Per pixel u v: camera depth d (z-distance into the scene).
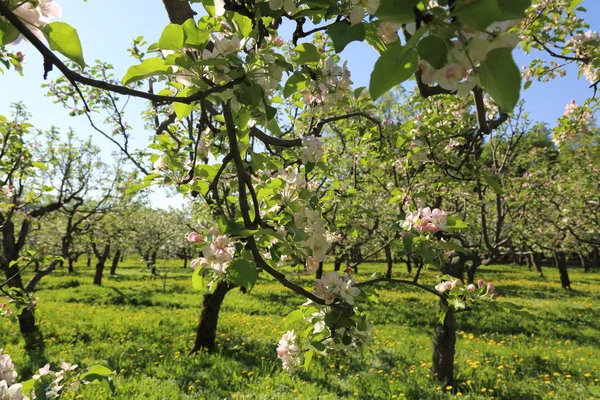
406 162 4.15
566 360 8.13
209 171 1.87
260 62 1.35
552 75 5.09
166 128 3.22
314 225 1.74
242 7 1.35
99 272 22.03
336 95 1.94
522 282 23.61
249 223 1.54
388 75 0.73
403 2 0.68
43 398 1.85
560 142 5.87
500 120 3.58
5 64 1.89
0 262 8.29
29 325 9.39
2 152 5.45
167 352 8.14
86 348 8.48
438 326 6.79
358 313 1.96
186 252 36.56
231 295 16.22
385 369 7.30
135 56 4.16
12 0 0.94
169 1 1.92
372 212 4.15
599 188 10.40
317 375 6.72
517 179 9.79
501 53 0.66
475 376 6.98
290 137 5.19
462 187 6.57
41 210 9.30
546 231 12.36
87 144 14.07
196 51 1.29
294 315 2.04
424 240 2.12
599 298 17.12
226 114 1.34
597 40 4.14
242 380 6.58
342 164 6.23
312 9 1.29
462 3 0.63
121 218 17.48
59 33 0.97
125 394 5.71
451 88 0.74
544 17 3.81
